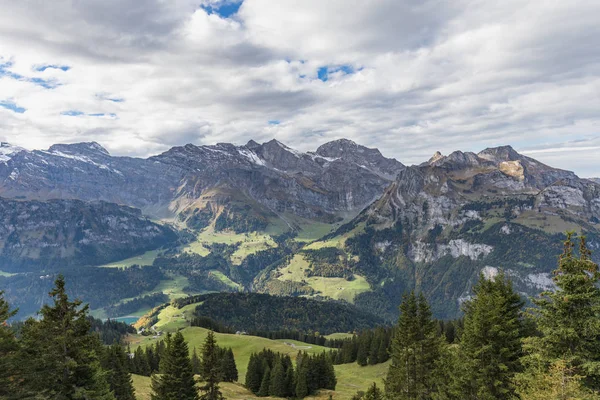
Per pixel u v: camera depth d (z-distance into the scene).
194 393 56.59
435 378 53.19
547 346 33.03
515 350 40.56
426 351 56.75
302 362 114.50
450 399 47.91
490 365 39.41
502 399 39.28
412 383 56.88
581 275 31.25
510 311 44.16
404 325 58.50
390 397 59.16
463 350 43.31
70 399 36.62
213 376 58.22
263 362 118.81
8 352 33.59
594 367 29.38
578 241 32.66
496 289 47.34
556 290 33.06
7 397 33.00
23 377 33.97
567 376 28.52
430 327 59.69
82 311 38.66
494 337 40.72
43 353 35.81
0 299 35.47
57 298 37.84
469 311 54.06
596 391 28.86
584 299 31.11
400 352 58.59
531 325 43.94
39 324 36.97
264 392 110.44
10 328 35.03
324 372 116.06
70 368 37.38
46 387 35.53
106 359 68.81
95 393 38.16
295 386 111.56
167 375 55.56
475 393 41.81
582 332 31.05
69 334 37.06
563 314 32.34
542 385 29.81
